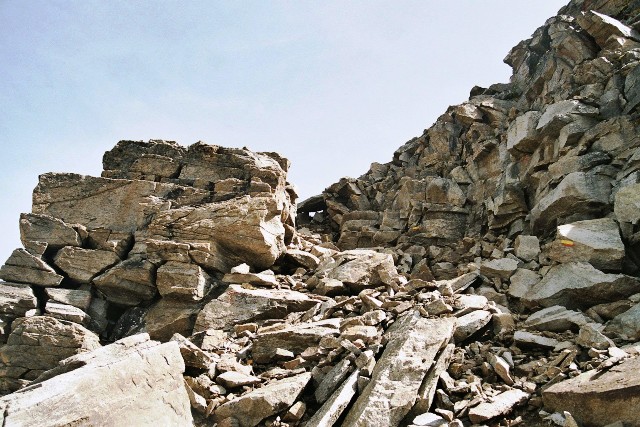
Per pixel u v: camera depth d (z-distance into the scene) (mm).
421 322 9852
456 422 6934
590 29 19375
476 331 10023
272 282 14219
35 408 5688
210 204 15773
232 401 8180
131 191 16156
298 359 9711
